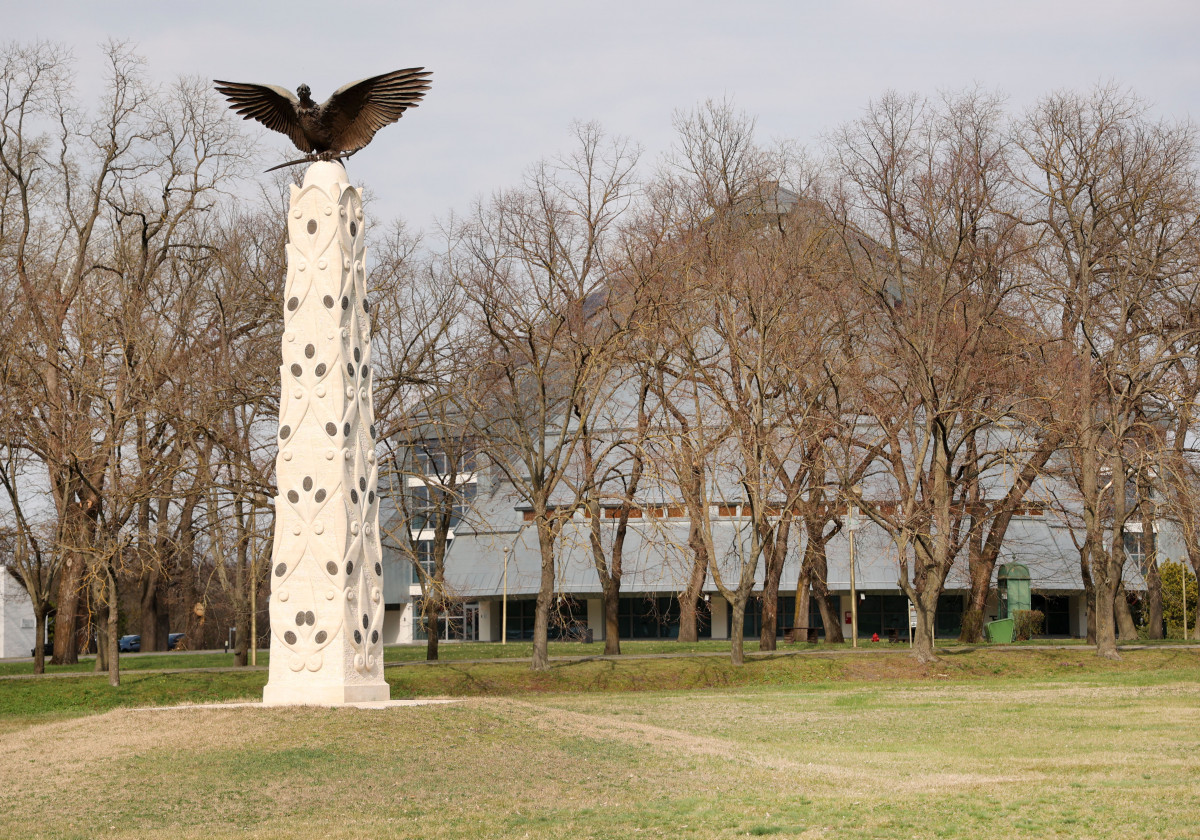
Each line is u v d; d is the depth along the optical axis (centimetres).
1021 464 5309
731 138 5228
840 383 4941
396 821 1788
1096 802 1811
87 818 1794
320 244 2711
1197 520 4984
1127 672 4688
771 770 2269
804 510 5128
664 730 2695
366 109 2811
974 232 5122
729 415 4800
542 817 1814
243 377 4538
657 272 4641
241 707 2498
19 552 4703
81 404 4416
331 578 2606
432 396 4791
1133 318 5244
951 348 4909
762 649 5428
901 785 2084
